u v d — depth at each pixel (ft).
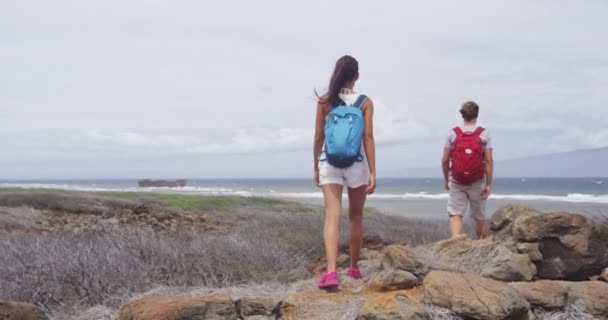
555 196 239.50
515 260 18.29
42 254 24.81
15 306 15.06
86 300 20.18
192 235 34.12
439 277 16.42
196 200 71.97
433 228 48.32
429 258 18.97
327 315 16.43
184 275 22.81
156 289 20.49
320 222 45.34
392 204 152.46
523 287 16.88
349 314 16.11
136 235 28.68
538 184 463.83
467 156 24.16
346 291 18.63
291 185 545.44
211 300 15.33
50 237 31.60
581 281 18.51
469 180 24.39
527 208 20.33
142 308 14.70
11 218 44.16
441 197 233.14
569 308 16.56
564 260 18.58
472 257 19.42
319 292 18.65
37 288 20.59
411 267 18.31
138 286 21.43
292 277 24.66
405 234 44.37
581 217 18.80
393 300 15.58
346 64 19.02
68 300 20.43
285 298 17.95
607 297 16.69
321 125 19.33
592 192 288.10
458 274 16.56
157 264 23.93
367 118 18.99
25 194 59.88
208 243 28.22
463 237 20.51
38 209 54.03
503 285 16.14
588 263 18.58
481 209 24.95
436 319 15.43
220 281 23.43
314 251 35.01
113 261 23.18
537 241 18.71
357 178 18.81
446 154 25.35
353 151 18.44
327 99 19.06
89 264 22.53
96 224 45.03
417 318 15.20
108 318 17.71
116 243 26.76
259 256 26.66
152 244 26.32
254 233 39.32
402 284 18.12
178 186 406.21
